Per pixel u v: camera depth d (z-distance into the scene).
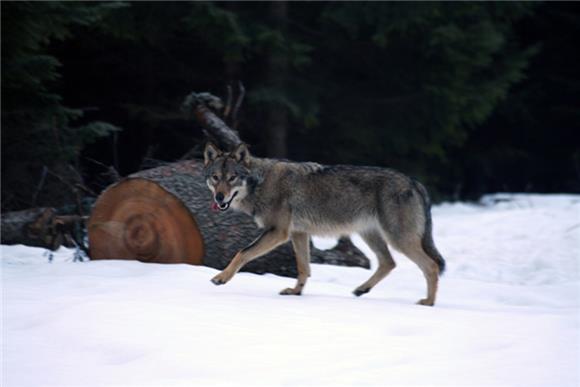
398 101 43.78
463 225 32.12
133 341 10.88
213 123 22.52
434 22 41.12
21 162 28.02
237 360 10.14
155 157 44.03
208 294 14.11
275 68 40.59
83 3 30.98
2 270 16.84
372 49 43.72
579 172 60.03
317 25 43.38
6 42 26.28
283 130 41.47
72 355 10.51
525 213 33.56
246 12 39.62
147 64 42.28
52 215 21.20
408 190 15.53
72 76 42.94
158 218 17.73
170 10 38.12
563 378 9.30
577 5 59.56
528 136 61.41
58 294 14.00
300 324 12.05
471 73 45.75
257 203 15.91
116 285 14.77
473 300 16.97
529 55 48.19
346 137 44.34
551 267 23.11
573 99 60.69
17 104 28.28
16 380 9.47
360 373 9.59
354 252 21.62
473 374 9.52
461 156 58.03
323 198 15.76
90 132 28.92
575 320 12.65
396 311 13.30
